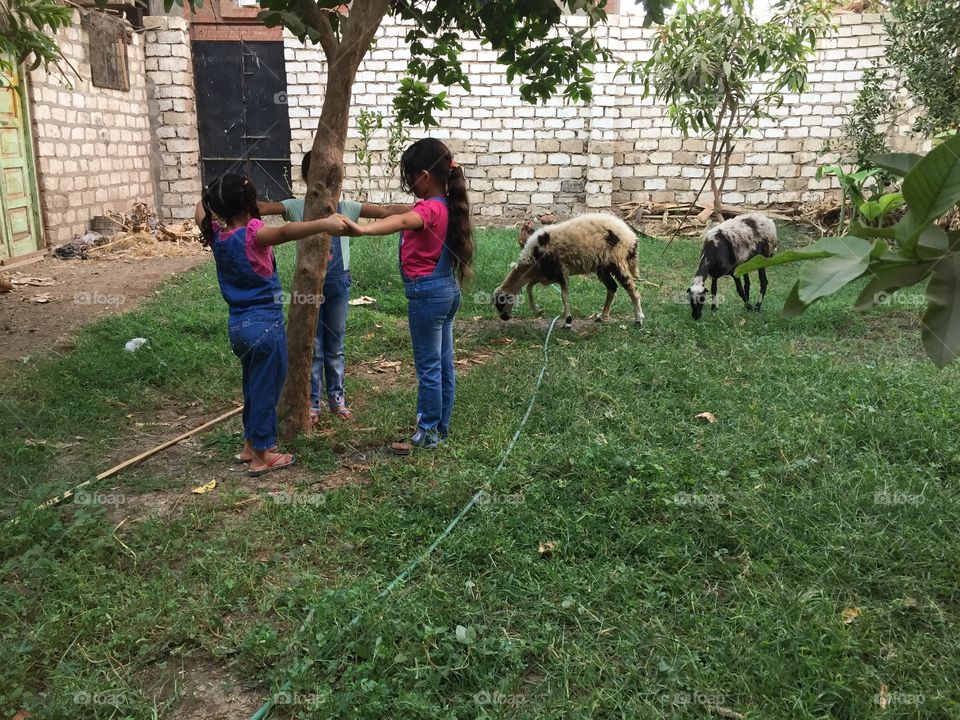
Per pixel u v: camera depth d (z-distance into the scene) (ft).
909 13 34.47
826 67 45.93
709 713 8.01
